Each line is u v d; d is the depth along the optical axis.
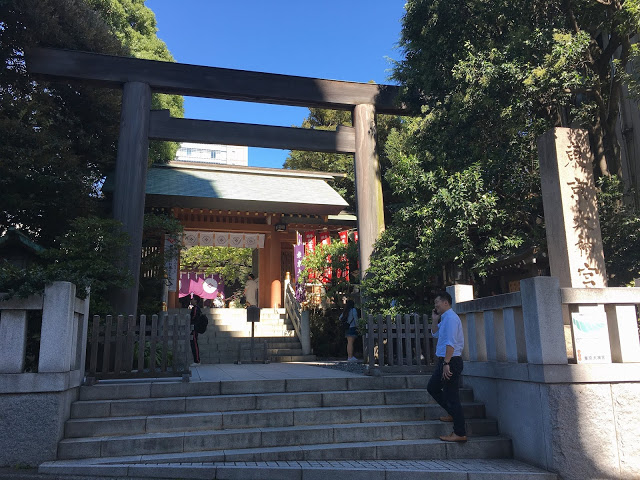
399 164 10.54
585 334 5.14
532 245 9.61
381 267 10.99
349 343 11.27
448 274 12.82
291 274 19.95
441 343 5.75
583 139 7.55
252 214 17.98
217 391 6.29
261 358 12.66
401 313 10.09
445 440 5.56
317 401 6.25
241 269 28.98
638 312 6.11
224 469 4.71
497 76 8.48
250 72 12.45
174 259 16.14
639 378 5.07
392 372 7.41
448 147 10.17
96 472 4.67
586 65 9.65
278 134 12.47
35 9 11.07
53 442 4.96
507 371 5.71
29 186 10.67
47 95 11.79
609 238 8.44
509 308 5.80
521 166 9.30
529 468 5.05
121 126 11.30
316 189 19.91
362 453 5.36
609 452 4.88
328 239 18.75
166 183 17.23
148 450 5.15
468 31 10.15
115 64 11.62
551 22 9.16
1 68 11.27
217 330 14.98
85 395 5.87
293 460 5.18
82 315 6.12
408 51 11.84
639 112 11.24
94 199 12.94
